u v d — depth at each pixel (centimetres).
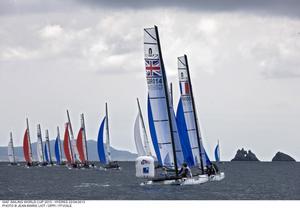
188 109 19450
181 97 19412
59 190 18462
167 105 16150
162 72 16100
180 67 19550
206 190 16825
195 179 17462
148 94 16050
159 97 16075
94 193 16500
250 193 17162
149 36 15988
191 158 19075
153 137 16938
